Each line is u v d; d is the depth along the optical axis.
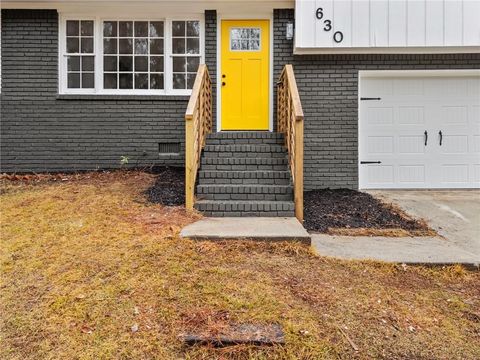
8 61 7.23
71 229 4.21
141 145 7.36
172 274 3.24
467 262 3.62
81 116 7.32
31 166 7.31
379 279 3.34
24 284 3.07
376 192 6.97
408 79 7.23
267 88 7.34
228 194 5.30
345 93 7.13
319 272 3.42
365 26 6.91
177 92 7.43
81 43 7.40
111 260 3.46
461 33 6.88
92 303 2.81
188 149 4.90
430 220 5.32
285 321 2.61
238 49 7.36
